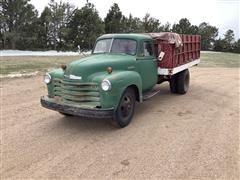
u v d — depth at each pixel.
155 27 37.09
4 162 4.34
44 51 28.77
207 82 12.09
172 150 4.81
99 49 7.09
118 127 5.90
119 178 3.90
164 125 6.14
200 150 4.82
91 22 27.97
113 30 31.75
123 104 5.83
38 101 8.10
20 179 3.88
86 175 3.98
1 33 27.89
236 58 31.97
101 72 5.67
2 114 6.79
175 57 7.97
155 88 10.51
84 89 5.46
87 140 5.27
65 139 5.30
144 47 7.00
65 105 5.50
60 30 28.41
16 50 27.91
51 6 28.81
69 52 28.08
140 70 6.71
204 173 4.05
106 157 4.54
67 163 4.34
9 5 26.64
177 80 9.12
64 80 5.66
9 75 12.34
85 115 5.29
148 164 4.30
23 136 5.41
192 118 6.67
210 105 7.92
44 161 4.39
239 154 4.68
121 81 5.54
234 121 6.45
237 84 11.63
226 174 4.03
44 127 5.95
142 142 5.17
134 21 35.12
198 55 10.84
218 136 5.49
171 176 3.95
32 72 13.44
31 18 28.00
